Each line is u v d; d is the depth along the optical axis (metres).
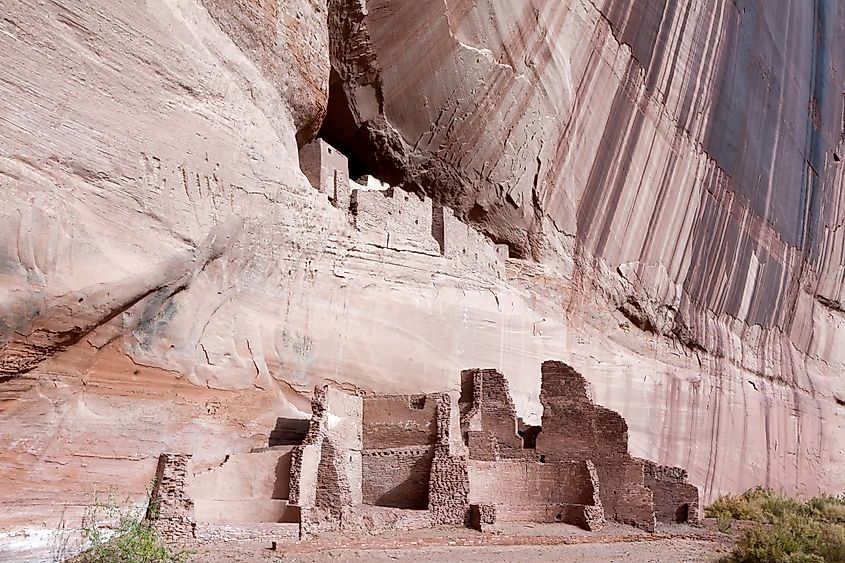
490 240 18.83
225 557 8.41
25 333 8.66
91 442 9.56
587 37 18.94
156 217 10.31
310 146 14.70
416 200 16.45
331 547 9.37
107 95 9.84
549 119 18.41
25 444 8.90
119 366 10.02
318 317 13.39
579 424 13.62
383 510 11.05
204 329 11.24
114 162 9.80
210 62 11.59
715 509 17.11
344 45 15.66
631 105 20.56
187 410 10.83
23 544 8.42
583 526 12.41
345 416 11.82
